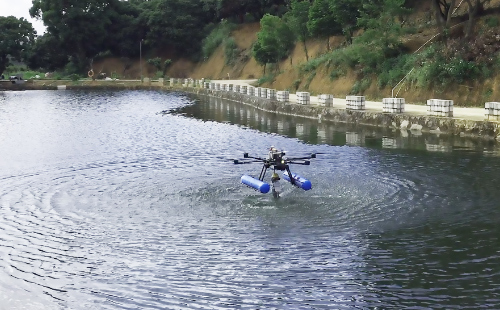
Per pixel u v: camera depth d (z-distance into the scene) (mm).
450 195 20453
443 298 13086
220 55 98125
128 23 109125
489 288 13477
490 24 40938
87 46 106625
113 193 22297
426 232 17000
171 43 105812
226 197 21078
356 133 34594
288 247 16203
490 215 18297
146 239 17203
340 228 17516
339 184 22156
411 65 43438
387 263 14969
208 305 13148
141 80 97000
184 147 31922
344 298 13250
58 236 17719
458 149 28203
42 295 13906
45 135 38438
